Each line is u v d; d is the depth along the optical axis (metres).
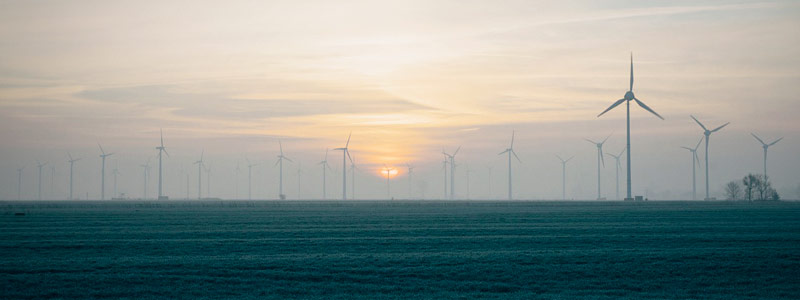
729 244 47.34
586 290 32.09
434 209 125.12
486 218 85.75
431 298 29.98
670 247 45.59
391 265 37.62
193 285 32.28
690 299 30.19
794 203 150.25
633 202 158.38
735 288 32.59
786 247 44.88
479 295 30.73
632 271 36.00
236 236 56.19
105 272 35.22
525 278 34.56
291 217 90.38
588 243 48.59
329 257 40.34
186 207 139.75
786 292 31.70
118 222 77.12
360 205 155.12
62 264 37.44
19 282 32.44
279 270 35.94
